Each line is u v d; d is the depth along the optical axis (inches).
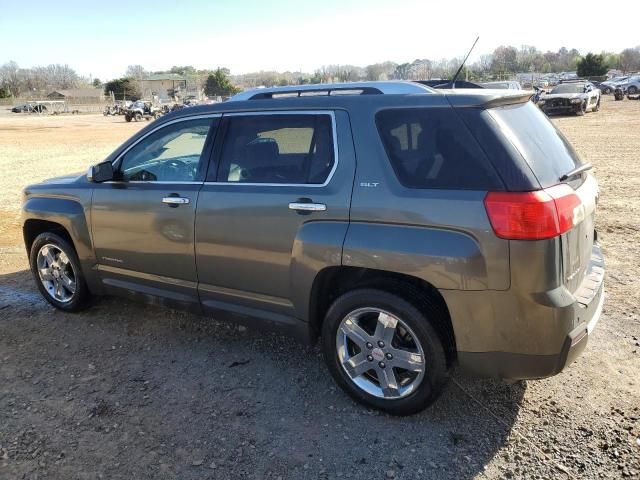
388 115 124.6
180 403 138.0
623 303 188.1
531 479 109.6
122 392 143.3
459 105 117.5
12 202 410.0
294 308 138.6
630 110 1204.5
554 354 111.3
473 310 113.2
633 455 114.7
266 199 137.0
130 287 172.2
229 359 160.1
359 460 116.6
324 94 138.6
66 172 593.0
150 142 164.9
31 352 166.2
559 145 130.5
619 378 142.7
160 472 114.0
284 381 147.5
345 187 126.0
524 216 106.2
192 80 4982.8
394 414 129.8
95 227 173.9
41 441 123.9
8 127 1595.7
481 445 119.8
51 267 194.5
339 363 134.4
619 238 264.2
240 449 120.6
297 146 136.3
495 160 111.3
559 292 109.8
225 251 146.1
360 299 126.0
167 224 156.2
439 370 120.7
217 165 149.5
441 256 113.0
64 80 5654.5
